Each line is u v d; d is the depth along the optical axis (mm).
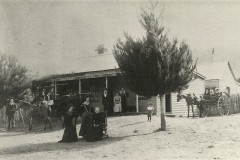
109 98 23438
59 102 21625
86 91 24703
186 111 24062
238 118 15703
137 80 13594
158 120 17266
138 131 14367
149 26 13352
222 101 20250
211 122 15000
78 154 9734
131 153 9523
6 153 10625
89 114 12430
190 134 12320
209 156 8625
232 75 34375
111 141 11969
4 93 22438
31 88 23391
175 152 9359
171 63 13219
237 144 10016
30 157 9633
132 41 13664
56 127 18719
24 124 21234
